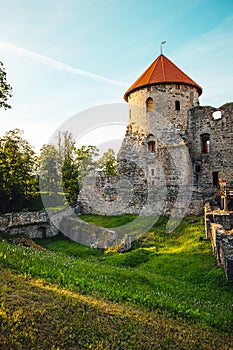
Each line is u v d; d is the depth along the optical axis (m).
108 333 5.80
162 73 28.48
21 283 7.20
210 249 14.43
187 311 7.54
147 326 6.36
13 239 18.86
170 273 12.23
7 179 26.89
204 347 6.00
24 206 29.03
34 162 29.92
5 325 5.34
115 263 13.70
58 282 7.88
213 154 27.78
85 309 6.47
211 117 27.88
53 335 5.40
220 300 9.12
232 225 16.55
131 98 28.98
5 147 27.94
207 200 22.39
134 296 7.97
